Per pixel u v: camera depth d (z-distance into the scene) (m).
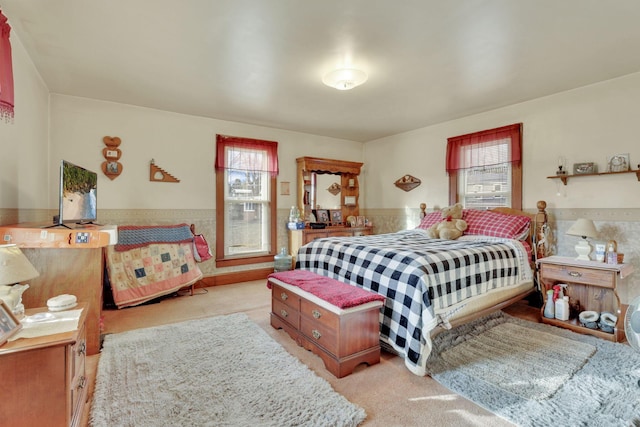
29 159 2.65
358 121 4.39
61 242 2.03
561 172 3.22
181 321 2.89
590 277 2.56
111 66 2.70
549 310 2.78
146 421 1.50
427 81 2.99
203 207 4.22
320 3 1.84
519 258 2.98
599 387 1.78
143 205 3.83
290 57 2.52
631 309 1.93
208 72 2.81
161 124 3.92
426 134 4.69
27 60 2.51
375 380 1.91
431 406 1.66
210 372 1.95
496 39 2.24
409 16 1.96
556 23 2.04
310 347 2.23
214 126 4.29
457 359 2.12
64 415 1.24
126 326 2.76
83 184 2.51
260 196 4.72
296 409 1.60
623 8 1.88
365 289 2.42
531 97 3.44
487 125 3.94
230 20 2.02
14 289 1.52
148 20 2.02
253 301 3.54
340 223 5.33
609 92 2.98
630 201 2.89
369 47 2.35
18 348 1.17
